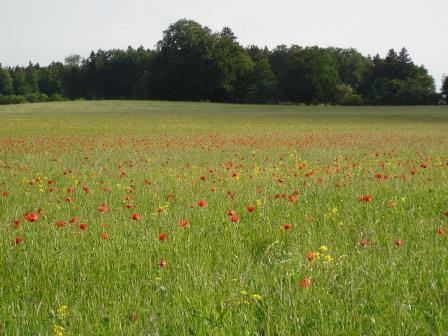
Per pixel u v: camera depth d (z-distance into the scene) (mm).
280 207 8625
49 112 75062
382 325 4172
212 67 115812
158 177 13094
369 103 107562
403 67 141250
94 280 5410
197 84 116875
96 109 82438
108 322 4328
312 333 4043
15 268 5754
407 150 21562
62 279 5398
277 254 6062
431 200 9094
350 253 6027
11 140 28891
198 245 6508
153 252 6230
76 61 168625
